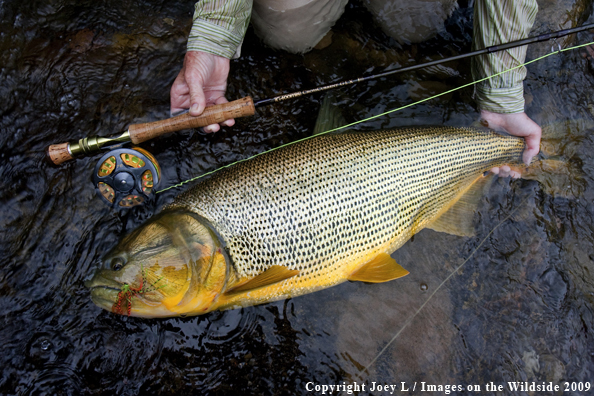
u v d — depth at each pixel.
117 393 0.71
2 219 0.75
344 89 0.89
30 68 0.81
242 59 0.87
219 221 0.73
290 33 0.86
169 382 0.72
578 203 0.86
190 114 0.73
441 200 0.83
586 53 0.95
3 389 0.69
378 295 0.78
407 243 0.82
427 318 0.78
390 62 0.91
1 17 0.81
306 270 0.74
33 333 0.72
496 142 0.85
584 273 0.82
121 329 0.73
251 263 0.73
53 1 0.84
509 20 0.78
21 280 0.74
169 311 0.71
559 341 0.77
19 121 0.79
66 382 0.70
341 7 0.90
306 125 0.86
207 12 0.75
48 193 0.77
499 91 0.82
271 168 0.75
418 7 0.90
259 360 0.74
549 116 0.91
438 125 0.84
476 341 0.77
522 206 0.85
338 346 0.76
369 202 0.77
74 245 0.76
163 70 0.85
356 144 0.78
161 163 0.81
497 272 0.81
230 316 0.76
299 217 0.74
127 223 0.78
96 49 0.84
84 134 0.81
